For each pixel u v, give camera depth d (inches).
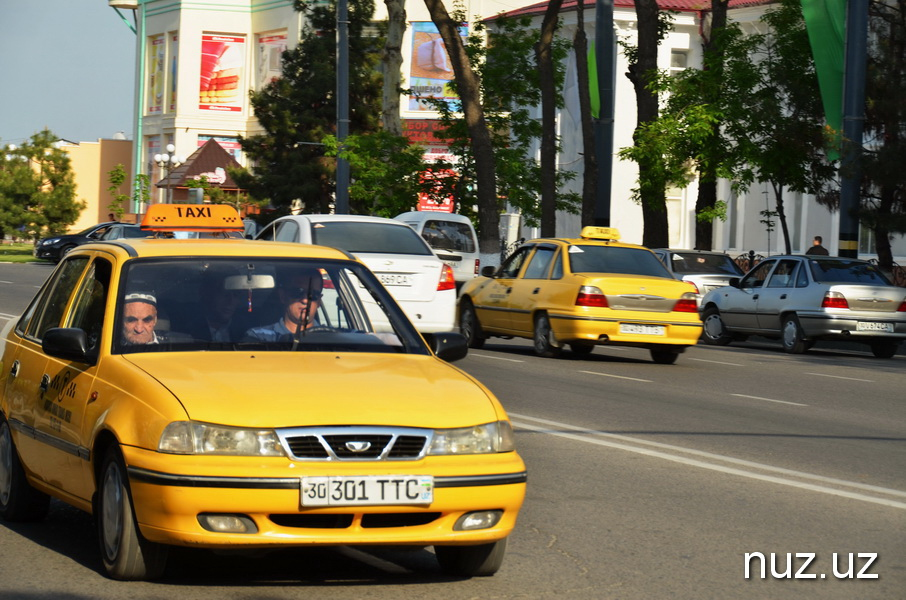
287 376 315.9
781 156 1530.5
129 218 4234.7
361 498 292.7
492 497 305.3
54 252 2728.8
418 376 327.9
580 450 554.3
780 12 1594.5
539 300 1032.2
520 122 1979.6
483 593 315.9
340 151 1868.8
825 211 2397.9
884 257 1598.2
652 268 1037.2
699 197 1726.1
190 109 4234.7
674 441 587.2
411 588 319.0
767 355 1186.6
